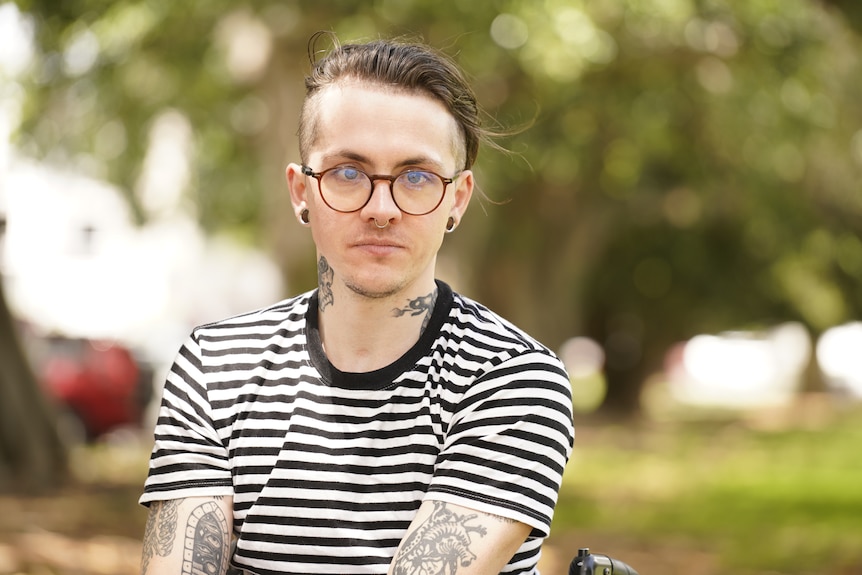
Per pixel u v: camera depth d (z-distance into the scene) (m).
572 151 11.63
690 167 14.33
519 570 2.11
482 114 2.61
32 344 12.97
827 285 22.47
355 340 2.13
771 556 7.53
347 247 2.10
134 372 13.45
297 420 2.10
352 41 2.44
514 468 2.04
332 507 2.06
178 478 2.14
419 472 2.06
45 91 10.80
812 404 27.89
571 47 8.48
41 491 9.41
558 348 18.28
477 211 13.92
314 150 2.14
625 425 20.00
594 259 20.62
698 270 21.88
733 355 38.06
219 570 2.10
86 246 30.30
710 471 12.77
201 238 24.12
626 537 8.20
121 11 9.41
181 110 13.98
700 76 10.85
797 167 13.73
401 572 1.98
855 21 9.54
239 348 2.20
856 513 9.61
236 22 9.98
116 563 6.71
